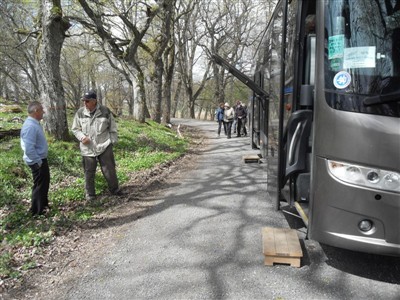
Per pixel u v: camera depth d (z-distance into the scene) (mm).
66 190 7367
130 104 42125
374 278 3906
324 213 3686
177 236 5258
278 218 5855
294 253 4121
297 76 4387
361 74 3473
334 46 3602
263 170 9805
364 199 3449
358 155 3441
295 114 4332
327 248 4617
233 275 4039
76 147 10531
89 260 4605
